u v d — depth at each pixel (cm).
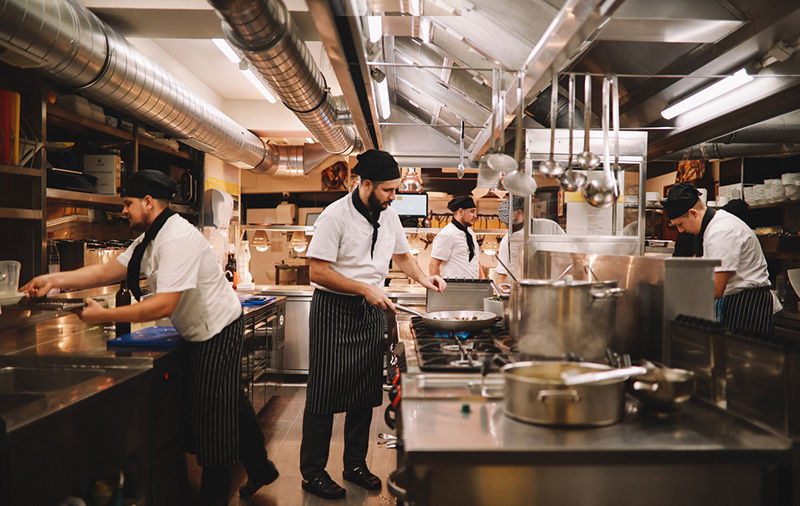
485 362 150
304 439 284
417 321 276
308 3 165
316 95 332
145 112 328
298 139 644
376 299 254
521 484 116
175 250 221
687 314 170
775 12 204
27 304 215
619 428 128
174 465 236
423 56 378
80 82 261
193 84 502
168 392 228
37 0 208
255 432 271
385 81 312
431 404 144
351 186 732
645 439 120
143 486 208
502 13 225
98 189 366
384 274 293
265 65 246
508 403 133
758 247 298
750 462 116
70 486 164
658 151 456
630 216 357
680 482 117
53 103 304
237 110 591
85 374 211
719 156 474
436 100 455
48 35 217
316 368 277
